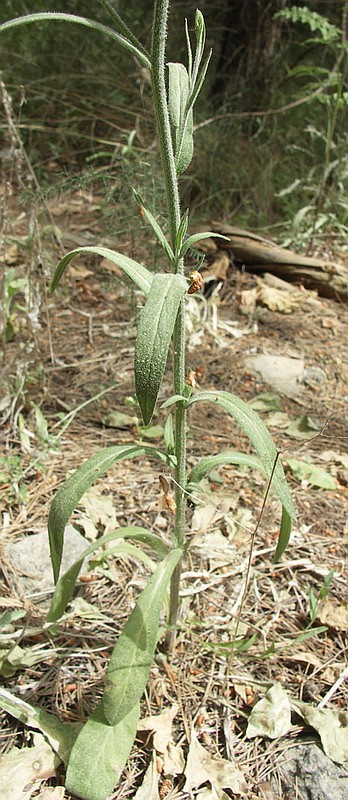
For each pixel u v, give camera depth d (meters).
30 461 2.66
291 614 2.19
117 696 1.65
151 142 4.72
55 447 2.72
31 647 2.01
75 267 3.94
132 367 3.22
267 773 1.76
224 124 5.03
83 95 5.51
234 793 1.70
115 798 1.68
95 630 2.09
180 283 1.38
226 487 2.65
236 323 3.66
